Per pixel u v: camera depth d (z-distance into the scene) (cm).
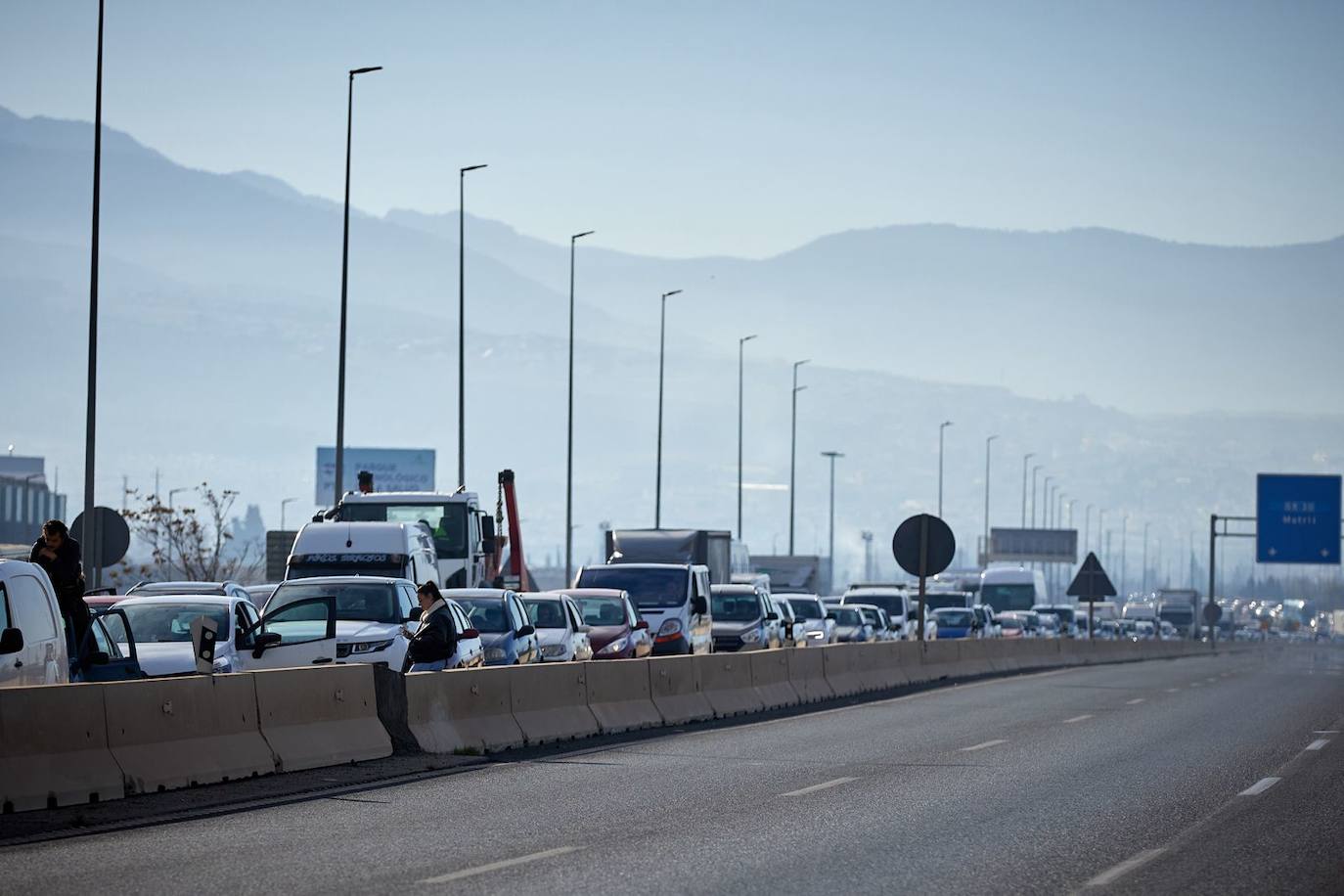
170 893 3095
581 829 4012
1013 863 3544
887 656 11281
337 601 7050
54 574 5347
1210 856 3656
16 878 3250
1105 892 3212
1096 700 9688
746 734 7056
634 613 9662
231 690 4950
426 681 5897
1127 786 4984
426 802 4512
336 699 5434
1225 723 7719
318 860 3500
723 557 15362
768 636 12119
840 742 6575
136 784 4469
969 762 5744
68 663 5094
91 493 8994
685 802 4556
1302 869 3497
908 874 3388
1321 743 6544
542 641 8506
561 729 6631
